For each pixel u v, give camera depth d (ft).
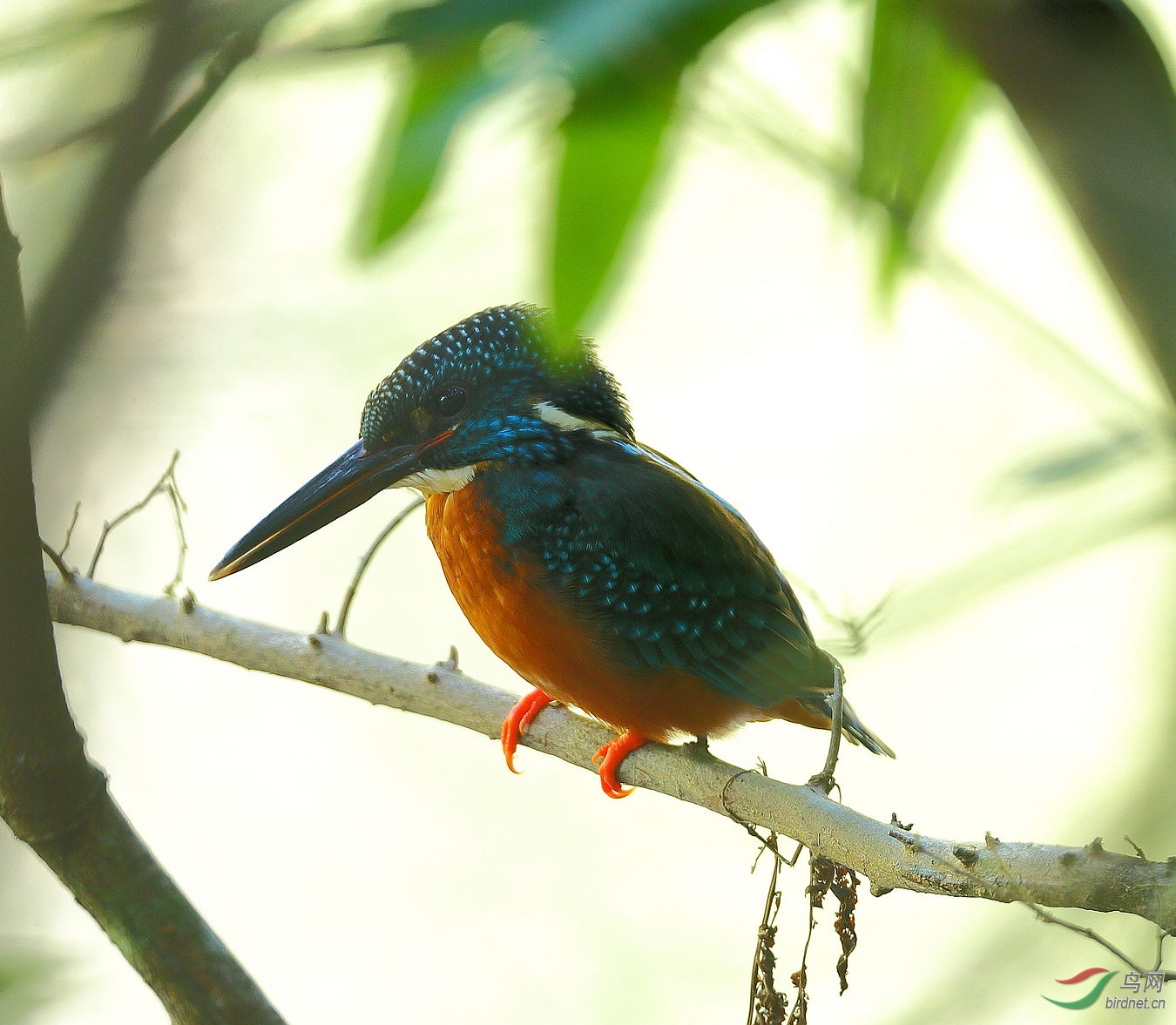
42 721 14.58
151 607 22.71
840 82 16.15
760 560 25.40
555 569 24.00
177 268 26.43
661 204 13.08
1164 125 11.91
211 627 22.56
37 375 9.66
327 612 22.85
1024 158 21.90
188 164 11.33
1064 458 17.93
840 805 17.22
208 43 8.76
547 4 10.82
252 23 8.80
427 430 25.21
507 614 24.44
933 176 17.17
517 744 24.63
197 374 31.45
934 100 15.98
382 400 25.46
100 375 17.38
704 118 16.11
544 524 24.11
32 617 14.01
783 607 25.41
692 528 24.44
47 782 14.84
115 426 27.35
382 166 12.12
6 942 15.69
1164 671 29.86
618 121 12.55
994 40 11.93
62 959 15.76
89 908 15.78
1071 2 11.77
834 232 17.54
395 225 11.93
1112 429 18.12
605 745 23.98
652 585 24.08
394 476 25.35
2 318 9.61
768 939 17.11
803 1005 16.78
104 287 9.65
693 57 12.46
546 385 25.20
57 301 9.59
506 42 11.45
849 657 19.07
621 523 24.00
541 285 12.98
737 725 25.59
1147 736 28.84
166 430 31.27
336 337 35.94
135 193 9.30
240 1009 15.94
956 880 15.15
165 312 27.37
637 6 11.02
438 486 25.38
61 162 10.04
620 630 23.97
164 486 22.40
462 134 11.22
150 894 15.71
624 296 12.97
